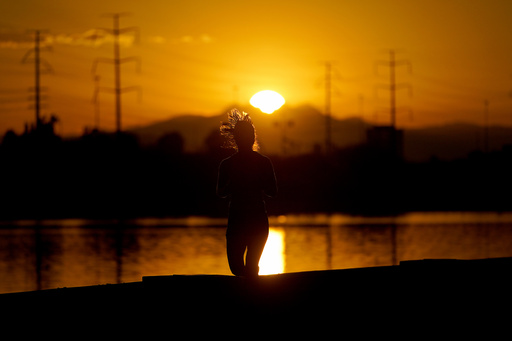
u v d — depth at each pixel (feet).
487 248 148.66
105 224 245.86
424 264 38.65
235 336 33.53
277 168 430.20
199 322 33.58
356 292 36.99
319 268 111.24
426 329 35.19
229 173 33.83
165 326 33.76
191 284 33.76
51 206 391.24
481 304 38.06
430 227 217.36
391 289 37.76
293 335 34.01
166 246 158.40
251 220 33.60
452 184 490.08
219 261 126.72
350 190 448.24
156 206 403.75
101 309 34.96
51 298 36.04
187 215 322.96
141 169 430.20
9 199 387.96
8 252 145.89
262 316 33.91
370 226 224.94
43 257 135.85
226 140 34.81
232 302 33.63
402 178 465.88
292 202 435.53
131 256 136.46
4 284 95.96
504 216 288.10
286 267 113.09
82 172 401.70
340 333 34.32
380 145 459.32
